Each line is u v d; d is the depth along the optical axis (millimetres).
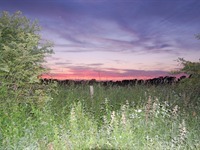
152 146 6531
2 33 10062
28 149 6438
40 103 9539
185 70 12609
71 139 6965
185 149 6520
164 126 8008
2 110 8414
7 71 8992
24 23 10500
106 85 14500
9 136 6980
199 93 12648
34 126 7816
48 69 10336
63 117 8688
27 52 9570
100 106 10477
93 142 6793
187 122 8164
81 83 13953
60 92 11969
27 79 9891
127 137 6934
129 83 14805
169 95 12422
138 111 9000
